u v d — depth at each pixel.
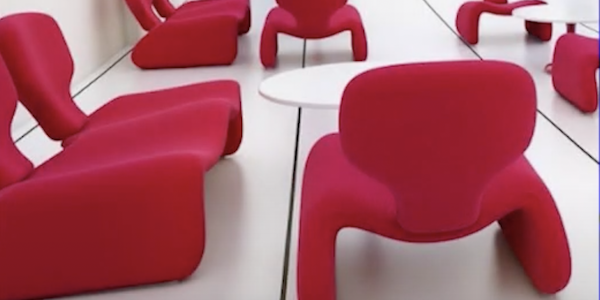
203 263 2.13
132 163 1.90
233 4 5.46
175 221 1.92
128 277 1.96
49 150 3.23
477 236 2.23
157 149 2.10
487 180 1.57
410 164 1.51
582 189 2.52
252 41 5.62
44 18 2.62
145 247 1.93
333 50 5.12
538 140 3.04
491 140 1.48
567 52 3.49
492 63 1.41
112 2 5.34
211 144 2.11
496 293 1.91
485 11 4.94
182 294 1.96
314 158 2.09
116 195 1.86
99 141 2.27
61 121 2.51
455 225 1.67
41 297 1.95
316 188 1.85
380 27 5.86
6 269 1.88
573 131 3.13
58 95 2.55
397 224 1.70
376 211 1.71
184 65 4.83
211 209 2.49
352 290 1.97
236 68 4.73
